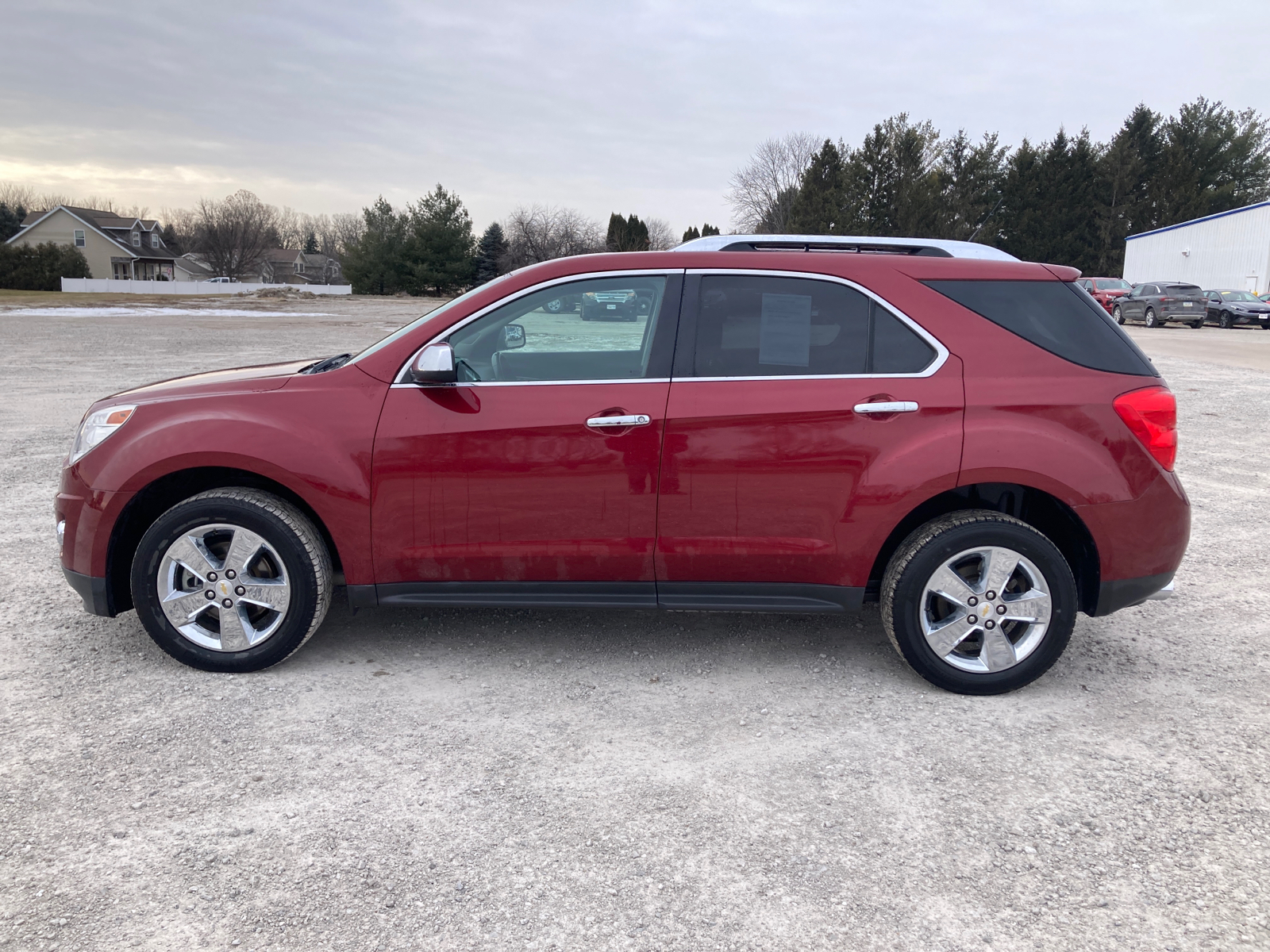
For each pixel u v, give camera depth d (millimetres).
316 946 2127
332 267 126312
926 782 2896
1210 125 60531
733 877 2410
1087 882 2396
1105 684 3666
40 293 57469
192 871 2393
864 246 3732
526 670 3748
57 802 2697
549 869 2434
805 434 3387
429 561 3537
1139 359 3488
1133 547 3430
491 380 3561
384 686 3559
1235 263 41375
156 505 3730
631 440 3414
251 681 3570
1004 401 3371
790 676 3723
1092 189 58875
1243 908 2295
